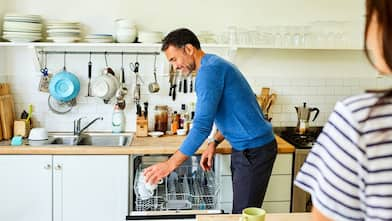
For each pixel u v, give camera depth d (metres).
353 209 0.76
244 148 2.46
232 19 3.41
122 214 2.86
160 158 3.21
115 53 3.38
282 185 2.91
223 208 2.87
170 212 2.53
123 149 2.80
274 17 3.43
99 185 2.83
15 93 3.36
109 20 3.35
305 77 3.50
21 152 2.76
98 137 3.33
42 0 3.30
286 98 3.51
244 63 3.45
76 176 2.81
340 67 3.52
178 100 3.45
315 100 3.52
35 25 3.09
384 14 0.67
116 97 3.38
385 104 0.72
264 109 3.43
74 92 3.29
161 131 3.38
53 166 2.79
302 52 3.47
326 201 0.78
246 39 3.17
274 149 2.50
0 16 3.26
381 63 0.70
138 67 3.39
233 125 2.44
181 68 2.49
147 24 3.37
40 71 3.33
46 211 2.83
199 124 2.31
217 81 2.32
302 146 3.02
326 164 0.78
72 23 3.10
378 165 0.72
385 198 0.72
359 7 3.46
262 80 3.48
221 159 2.85
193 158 3.11
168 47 2.44
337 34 3.23
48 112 3.40
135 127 3.45
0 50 3.31
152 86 3.38
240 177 2.48
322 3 3.45
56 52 3.34
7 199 2.80
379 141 0.72
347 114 0.75
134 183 2.94
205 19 3.40
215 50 3.40
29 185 2.80
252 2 3.41
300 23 3.45
